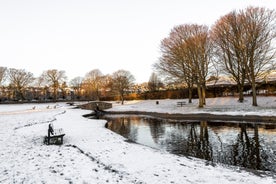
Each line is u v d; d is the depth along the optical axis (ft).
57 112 138.82
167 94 211.61
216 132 68.74
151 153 41.37
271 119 81.61
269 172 31.48
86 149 42.55
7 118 102.22
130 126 91.04
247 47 103.81
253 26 101.14
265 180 27.55
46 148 42.57
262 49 103.40
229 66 122.11
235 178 28.17
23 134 58.29
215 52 121.39
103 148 43.98
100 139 54.49
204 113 103.60
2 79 290.76
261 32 102.27
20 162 32.58
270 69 107.14
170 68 131.44
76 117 114.62
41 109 170.60
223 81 190.29
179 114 112.47
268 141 53.57
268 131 65.31
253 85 107.04
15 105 231.30
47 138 48.85
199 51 123.24
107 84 305.94
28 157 35.50
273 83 145.69
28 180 25.31
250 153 44.60
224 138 59.77
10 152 38.63
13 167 30.09
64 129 70.18
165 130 77.66
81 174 27.78
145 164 33.53
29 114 124.47
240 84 123.13
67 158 35.35
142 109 157.89
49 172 28.25
